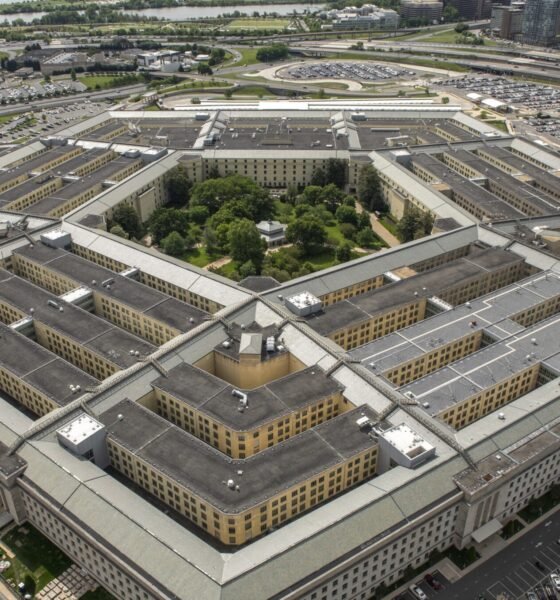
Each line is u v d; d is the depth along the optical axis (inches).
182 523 7559.1
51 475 7539.4
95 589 7209.6
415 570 7436.0
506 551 7657.5
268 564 6427.2
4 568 7436.0
